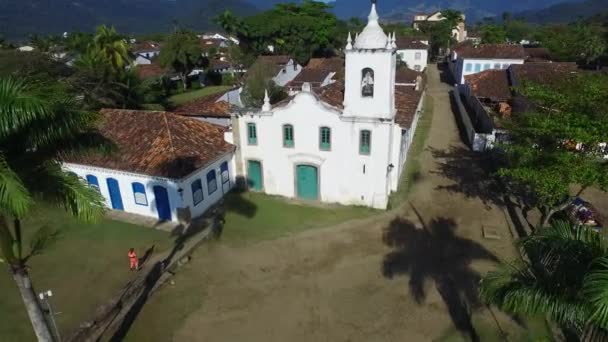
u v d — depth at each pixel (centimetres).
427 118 4375
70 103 980
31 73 1013
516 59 5512
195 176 2264
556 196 1659
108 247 2041
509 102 3816
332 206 2448
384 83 2133
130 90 3806
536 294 875
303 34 7625
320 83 5081
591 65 6084
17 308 1631
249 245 2062
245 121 2480
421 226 2198
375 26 2106
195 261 1936
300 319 1559
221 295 1700
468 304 1603
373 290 1709
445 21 9531
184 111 3247
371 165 2306
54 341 1229
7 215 870
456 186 2681
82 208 998
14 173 823
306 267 1880
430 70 7769
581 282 823
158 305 1641
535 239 975
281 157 2481
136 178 2252
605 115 1565
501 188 2623
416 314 1567
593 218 2059
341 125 2269
